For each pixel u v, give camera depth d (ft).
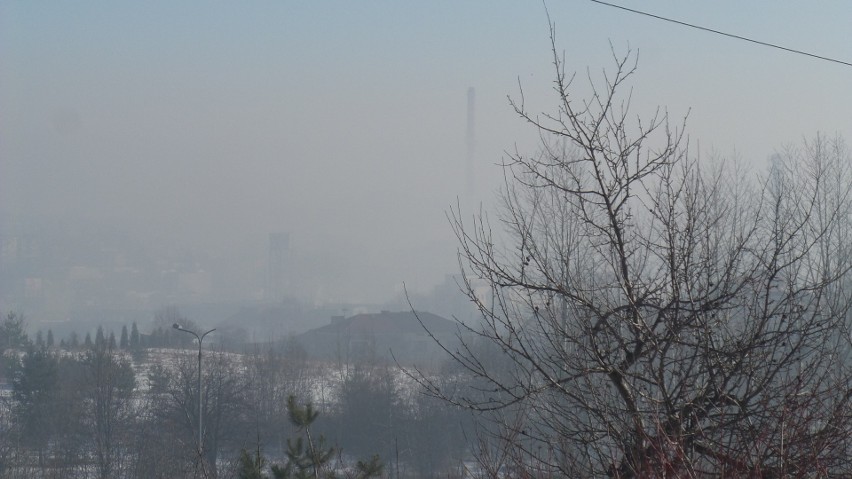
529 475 33.65
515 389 37.47
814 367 32.30
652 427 33.96
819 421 31.89
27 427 201.98
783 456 29.71
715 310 34.30
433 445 107.76
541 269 35.01
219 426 169.37
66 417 200.85
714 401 33.12
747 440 31.91
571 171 35.73
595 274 37.35
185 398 179.32
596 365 34.04
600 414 32.99
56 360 237.45
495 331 35.01
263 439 157.38
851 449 30.83
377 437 129.49
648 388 34.60
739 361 32.86
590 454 34.86
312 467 65.57
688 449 32.83
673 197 34.94
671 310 33.99
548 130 35.81
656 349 32.94
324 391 180.86
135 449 179.52
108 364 211.00
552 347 34.68
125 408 199.31
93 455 186.19
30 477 170.81
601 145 35.37
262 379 188.75
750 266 35.24
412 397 125.49
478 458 37.06
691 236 34.30
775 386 33.09
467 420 102.94
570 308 35.53
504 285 35.88
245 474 67.05
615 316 35.35
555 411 34.83
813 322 32.78
